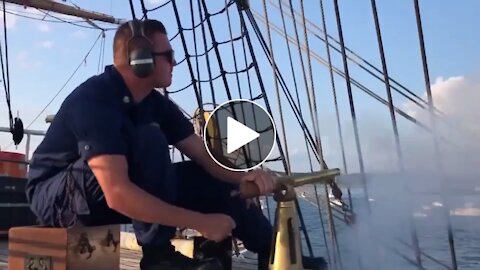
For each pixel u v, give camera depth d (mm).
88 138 1427
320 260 1668
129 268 2703
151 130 1519
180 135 1792
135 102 1596
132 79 1569
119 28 1609
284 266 1401
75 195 1505
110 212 1563
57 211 1547
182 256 1542
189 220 1415
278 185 1434
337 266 1791
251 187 1421
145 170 1490
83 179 1486
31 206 1638
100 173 1398
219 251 1674
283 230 1417
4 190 4594
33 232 1534
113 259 1623
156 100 1736
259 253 1709
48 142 1582
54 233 1489
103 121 1432
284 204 1431
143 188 1495
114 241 1626
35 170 1627
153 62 1562
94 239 1550
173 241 2043
